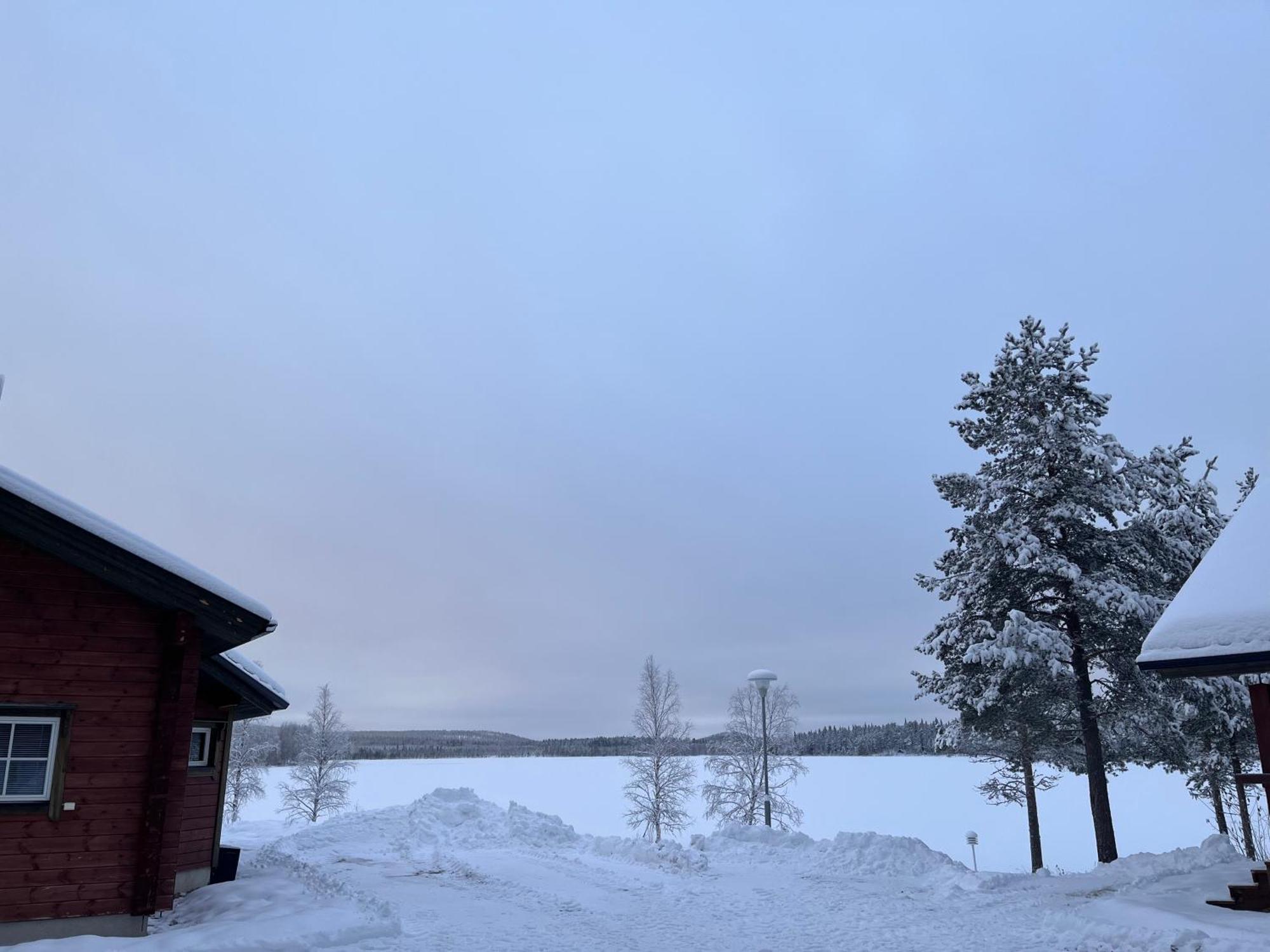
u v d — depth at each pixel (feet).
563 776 418.31
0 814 33.04
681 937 39.65
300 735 169.17
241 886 42.22
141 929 34.47
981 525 72.08
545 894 50.72
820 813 226.79
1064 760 74.79
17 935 32.40
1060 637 63.10
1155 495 68.13
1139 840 167.32
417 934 38.37
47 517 34.81
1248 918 34.88
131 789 35.47
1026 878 55.98
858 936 39.88
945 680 72.28
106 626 36.19
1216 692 65.26
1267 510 43.11
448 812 81.15
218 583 37.09
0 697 33.73
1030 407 71.46
